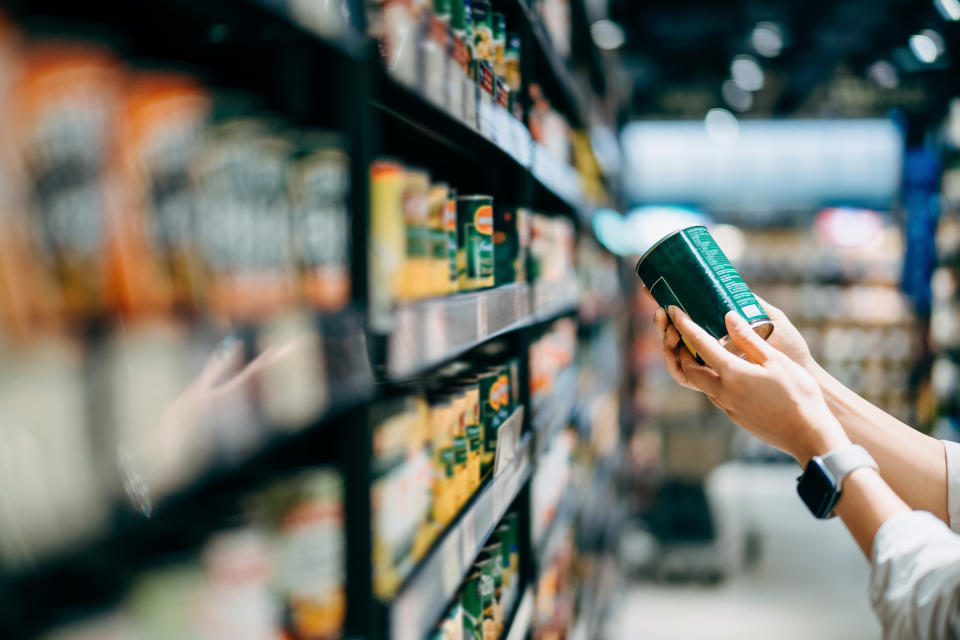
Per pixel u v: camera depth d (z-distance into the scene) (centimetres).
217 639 63
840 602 423
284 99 80
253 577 66
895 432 118
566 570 253
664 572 461
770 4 559
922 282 618
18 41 43
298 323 64
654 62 698
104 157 48
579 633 272
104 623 52
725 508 629
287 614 79
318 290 73
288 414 61
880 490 90
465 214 145
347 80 79
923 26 568
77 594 54
